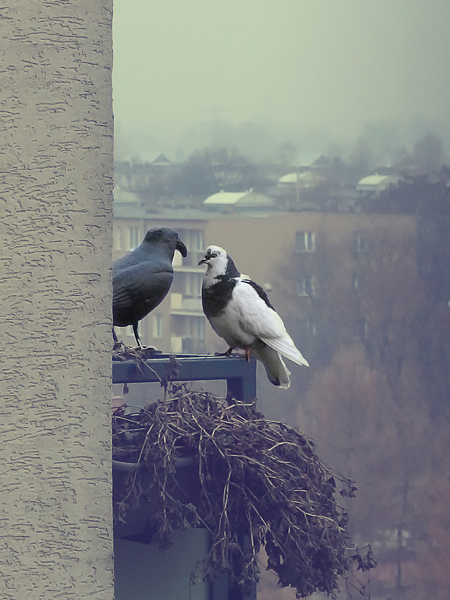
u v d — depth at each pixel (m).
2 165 1.69
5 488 1.70
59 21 1.73
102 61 1.78
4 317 1.69
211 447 2.32
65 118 1.74
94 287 1.78
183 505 2.26
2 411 1.69
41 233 1.72
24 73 1.70
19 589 1.71
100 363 1.79
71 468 1.76
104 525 1.79
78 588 1.76
